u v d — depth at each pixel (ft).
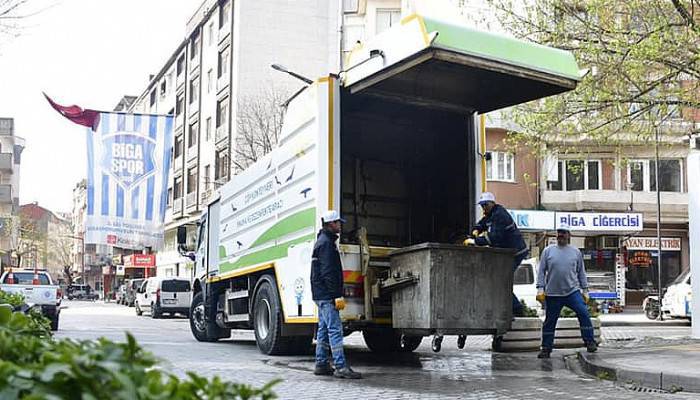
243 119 129.18
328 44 147.54
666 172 114.11
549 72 29.99
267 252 37.88
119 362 6.04
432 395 24.86
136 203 113.60
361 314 31.48
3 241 231.91
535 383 28.32
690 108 48.65
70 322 78.48
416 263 28.71
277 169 37.01
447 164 36.99
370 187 38.50
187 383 6.26
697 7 43.70
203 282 50.80
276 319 36.52
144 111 226.58
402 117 37.45
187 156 177.17
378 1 122.72
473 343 47.96
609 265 113.91
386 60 28.89
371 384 27.32
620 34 43.78
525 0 46.26
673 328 73.51
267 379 28.25
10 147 264.93
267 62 143.84
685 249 115.85
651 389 26.99
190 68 177.47
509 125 66.08
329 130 31.78
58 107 82.58
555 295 36.83
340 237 32.22
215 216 49.37
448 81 32.73
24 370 5.71
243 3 143.33
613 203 111.55
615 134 48.49
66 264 391.04
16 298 26.78
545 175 111.96
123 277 236.43
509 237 32.50
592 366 31.42
